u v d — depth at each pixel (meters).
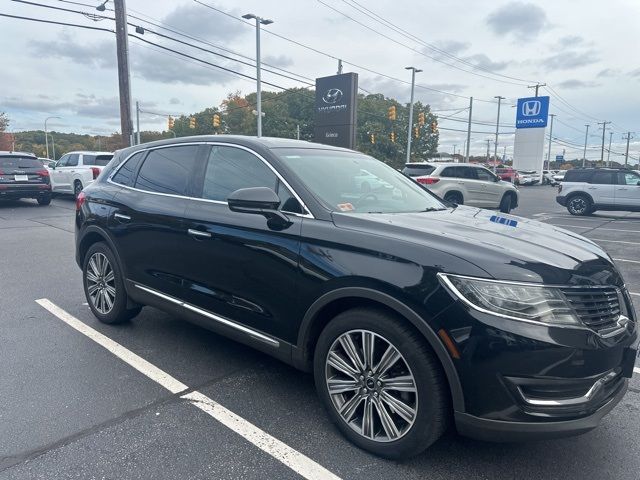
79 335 4.59
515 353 2.34
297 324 3.08
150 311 5.34
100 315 4.84
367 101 76.06
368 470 2.69
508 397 2.37
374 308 2.77
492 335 2.36
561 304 2.42
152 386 3.62
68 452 2.80
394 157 74.88
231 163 3.74
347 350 2.88
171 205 3.97
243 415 3.24
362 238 2.83
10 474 2.59
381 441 2.77
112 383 3.65
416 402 2.60
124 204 4.40
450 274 2.49
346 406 2.92
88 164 17.19
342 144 25.84
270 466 2.71
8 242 9.42
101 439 2.93
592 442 2.99
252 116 73.38
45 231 10.84
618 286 2.79
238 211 3.29
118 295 4.59
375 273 2.68
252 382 3.71
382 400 2.77
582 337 2.40
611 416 3.31
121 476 2.60
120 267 4.51
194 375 3.81
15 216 13.52
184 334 4.65
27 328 4.75
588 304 2.53
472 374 2.41
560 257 2.67
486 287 2.42
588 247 3.04
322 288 2.90
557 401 2.38
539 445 2.95
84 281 5.04
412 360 2.59
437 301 2.48
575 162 114.81
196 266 3.71
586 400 2.43
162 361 4.05
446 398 2.57
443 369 2.54
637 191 17.05
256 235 3.27
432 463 2.76
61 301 5.62
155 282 4.12
